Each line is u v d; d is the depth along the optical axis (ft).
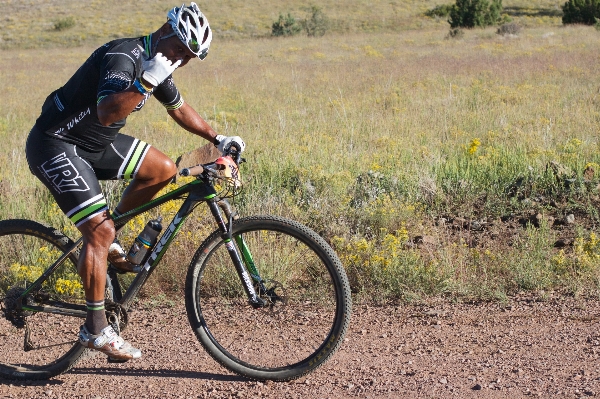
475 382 10.95
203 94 51.70
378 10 175.94
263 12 177.88
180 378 11.55
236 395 10.86
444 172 23.66
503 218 20.04
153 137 32.24
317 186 21.89
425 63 68.08
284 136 31.68
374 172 22.97
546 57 67.21
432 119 35.99
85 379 11.68
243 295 15.12
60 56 105.09
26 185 23.21
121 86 9.94
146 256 11.63
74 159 10.74
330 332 11.12
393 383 11.03
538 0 180.14
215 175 10.88
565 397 10.27
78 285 13.61
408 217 19.20
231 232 11.25
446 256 16.19
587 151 26.09
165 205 17.44
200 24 10.10
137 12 184.24
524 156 24.89
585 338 12.55
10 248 14.93
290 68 70.38
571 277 15.39
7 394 11.31
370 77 57.62
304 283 15.23
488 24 131.34
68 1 201.16
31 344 12.14
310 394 10.82
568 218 19.39
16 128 39.04
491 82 51.42
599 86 46.21
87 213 10.74
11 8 192.13
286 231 11.18
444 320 13.80
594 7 123.13
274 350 12.33
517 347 12.34
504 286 15.31
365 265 15.70
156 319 14.29
